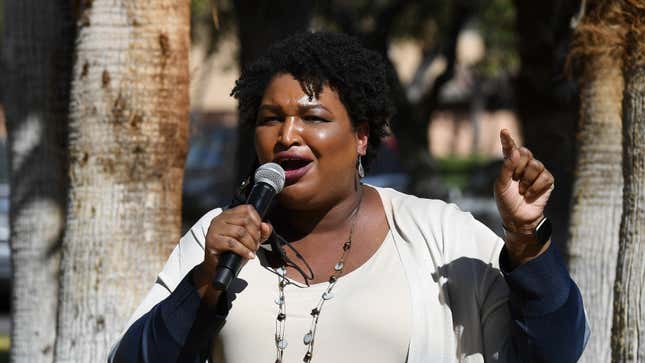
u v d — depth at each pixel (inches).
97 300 401.1
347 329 275.1
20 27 534.3
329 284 283.3
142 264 401.7
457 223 289.1
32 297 541.0
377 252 288.5
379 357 274.2
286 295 282.4
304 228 292.7
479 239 287.6
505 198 261.3
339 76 284.0
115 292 400.5
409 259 284.2
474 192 1472.7
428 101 1176.8
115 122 398.0
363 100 288.0
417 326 275.0
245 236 262.7
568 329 265.4
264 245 289.0
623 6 351.9
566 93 660.1
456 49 1189.1
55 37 534.9
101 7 397.4
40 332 539.5
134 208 400.5
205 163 1606.8
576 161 457.4
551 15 729.6
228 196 1478.8
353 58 287.3
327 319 276.8
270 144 284.0
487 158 2741.1
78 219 402.9
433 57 1520.7
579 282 452.8
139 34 397.4
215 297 270.7
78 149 402.6
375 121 296.0
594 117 447.5
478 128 2812.5
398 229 290.8
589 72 446.6
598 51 401.7
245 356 279.7
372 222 294.2
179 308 270.8
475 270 282.2
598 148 448.8
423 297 278.1
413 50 2127.2
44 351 539.8
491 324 281.0
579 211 454.6
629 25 346.9
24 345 541.6
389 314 275.3
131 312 400.8
